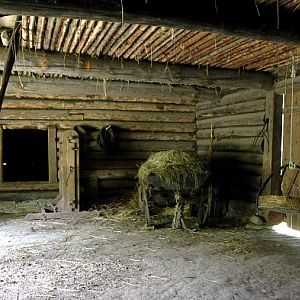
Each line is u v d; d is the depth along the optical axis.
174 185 6.05
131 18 3.05
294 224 6.12
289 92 6.12
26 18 3.73
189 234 5.86
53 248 4.99
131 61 5.59
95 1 2.90
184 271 4.15
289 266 4.34
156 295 3.49
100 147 8.51
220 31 3.40
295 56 5.31
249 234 5.90
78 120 8.45
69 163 7.25
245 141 7.41
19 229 6.07
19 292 3.53
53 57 5.14
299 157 5.92
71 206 7.28
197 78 6.00
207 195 6.39
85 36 4.39
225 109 8.08
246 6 3.38
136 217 7.01
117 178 8.72
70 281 3.81
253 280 3.89
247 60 5.57
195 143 9.46
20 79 6.33
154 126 9.05
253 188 7.11
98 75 5.47
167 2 3.11
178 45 4.75
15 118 8.05
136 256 4.68
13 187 8.01
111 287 3.67
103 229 6.13
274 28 3.52
